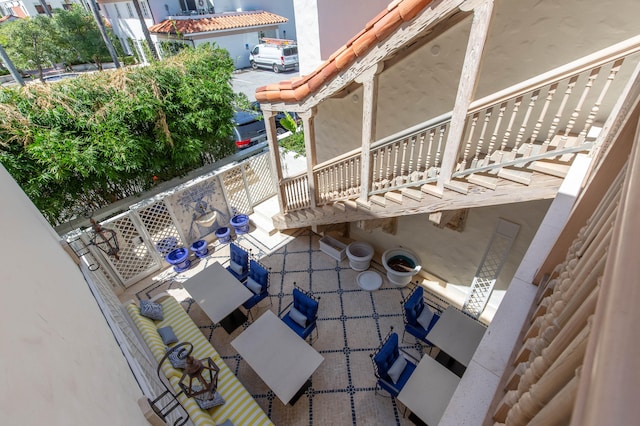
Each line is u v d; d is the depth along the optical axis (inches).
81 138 249.0
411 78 199.5
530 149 136.4
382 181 201.8
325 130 273.7
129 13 903.1
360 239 316.8
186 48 336.2
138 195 307.3
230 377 185.3
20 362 39.3
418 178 178.9
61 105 237.8
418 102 203.9
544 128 166.2
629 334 13.9
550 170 130.8
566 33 144.2
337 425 184.4
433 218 179.3
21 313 49.0
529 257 114.6
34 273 73.0
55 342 54.5
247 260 269.9
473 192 154.3
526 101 164.2
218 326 248.1
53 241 147.9
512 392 65.9
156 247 294.5
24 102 227.1
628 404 11.0
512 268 218.8
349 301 259.9
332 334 234.7
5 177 142.9
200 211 318.3
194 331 213.9
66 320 69.7
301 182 258.7
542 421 36.0
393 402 192.9
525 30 152.9
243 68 982.4
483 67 171.2
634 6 127.0
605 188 82.7
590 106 149.2
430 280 273.9
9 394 32.9
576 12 138.9
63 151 238.2
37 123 232.1
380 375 184.4
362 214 217.5
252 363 187.9
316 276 285.7
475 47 127.1
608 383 12.7
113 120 258.5
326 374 209.6
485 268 229.3
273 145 254.8
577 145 126.2
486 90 175.3
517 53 159.0
